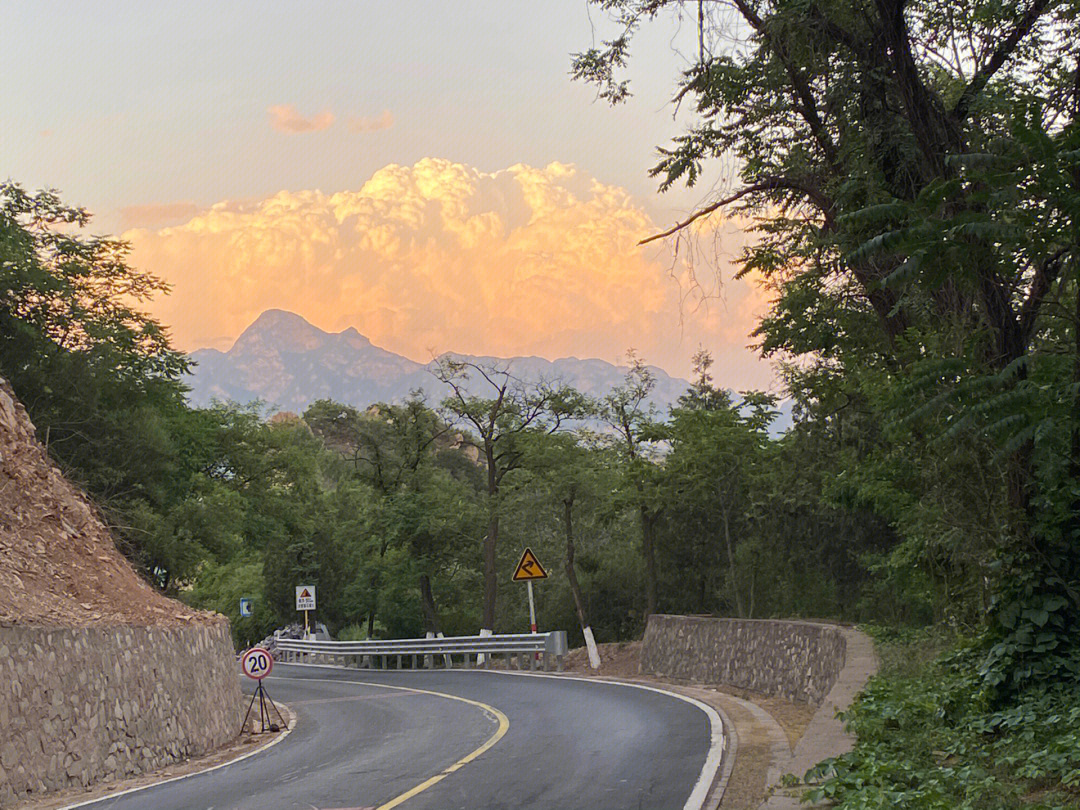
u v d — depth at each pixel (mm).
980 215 10281
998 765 8945
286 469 46625
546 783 11078
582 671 31000
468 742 15344
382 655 41938
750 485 34719
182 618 20719
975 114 15117
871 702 11719
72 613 17188
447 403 48312
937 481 15109
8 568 18062
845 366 23453
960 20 16031
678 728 15227
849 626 21047
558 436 42469
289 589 62531
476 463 79938
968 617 15977
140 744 16625
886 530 30906
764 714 16812
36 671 14422
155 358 34500
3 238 29703
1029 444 12117
